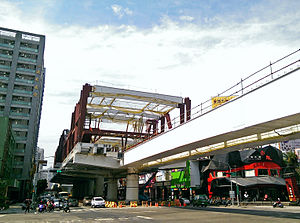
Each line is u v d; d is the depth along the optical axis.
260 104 17.73
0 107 68.69
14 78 71.50
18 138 68.38
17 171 66.25
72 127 59.50
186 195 59.09
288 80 15.98
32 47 75.94
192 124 24.80
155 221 18.38
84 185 91.69
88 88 46.78
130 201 43.97
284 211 27.80
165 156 32.72
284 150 105.06
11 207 44.50
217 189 53.66
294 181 46.53
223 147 25.19
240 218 19.81
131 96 49.00
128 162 40.31
